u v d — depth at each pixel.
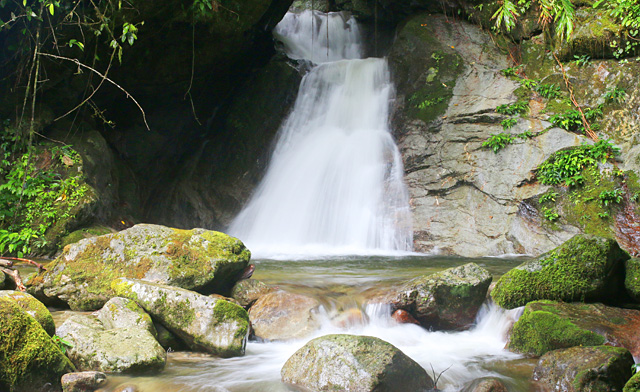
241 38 12.95
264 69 15.91
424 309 6.01
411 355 5.29
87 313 5.45
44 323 4.54
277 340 5.67
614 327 4.96
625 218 10.10
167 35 11.28
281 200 13.98
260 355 5.23
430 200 12.38
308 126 15.32
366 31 18.55
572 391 4.11
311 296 6.39
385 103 14.72
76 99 11.01
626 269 5.89
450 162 12.45
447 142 12.73
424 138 13.16
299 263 9.53
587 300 5.76
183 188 14.20
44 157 9.81
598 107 11.59
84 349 4.47
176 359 5.00
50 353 4.12
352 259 10.28
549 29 12.89
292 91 15.87
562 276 5.84
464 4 14.83
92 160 10.44
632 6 11.51
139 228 6.29
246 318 5.34
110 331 4.73
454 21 15.04
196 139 15.24
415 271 8.33
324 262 9.71
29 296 4.71
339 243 12.81
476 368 4.86
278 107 15.64
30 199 9.20
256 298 6.27
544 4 6.32
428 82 13.95
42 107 10.28
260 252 11.55
